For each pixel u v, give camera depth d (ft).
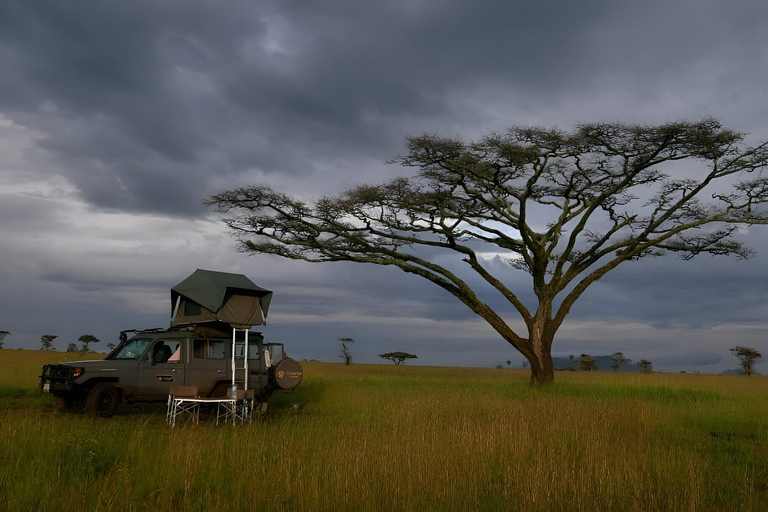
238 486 21.47
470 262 93.15
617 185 87.04
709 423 44.62
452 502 20.85
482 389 77.05
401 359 277.44
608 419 40.52
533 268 93.04
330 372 137.80
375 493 21.11
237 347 48.62
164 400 45.93
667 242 95.96
